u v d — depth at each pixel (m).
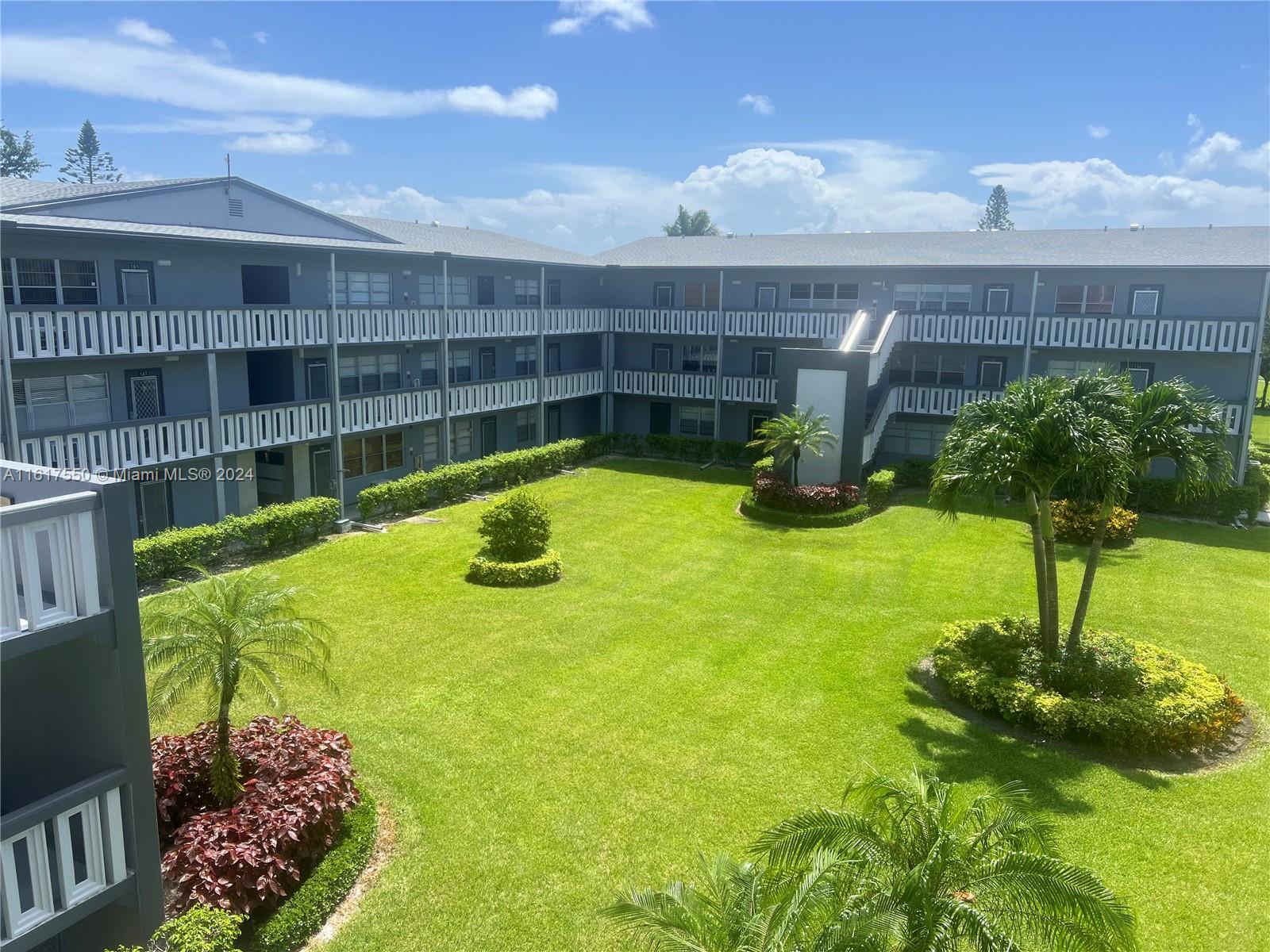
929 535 26.89
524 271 37.41
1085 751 13.62
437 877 10.48
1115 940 7.60
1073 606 20.36
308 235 29.41
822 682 16.06
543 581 21.50
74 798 7.41
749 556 24.36
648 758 13.23
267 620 10.83
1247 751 13.76
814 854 7.89
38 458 19.48
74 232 19.11
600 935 9.58
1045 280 33.38
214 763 10.48
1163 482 29.45
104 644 7.62
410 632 18.06
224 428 23.62
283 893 9.48
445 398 31.02
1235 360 30.92
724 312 37.47
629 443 39.75
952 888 7.76
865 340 33.53
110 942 8.36
